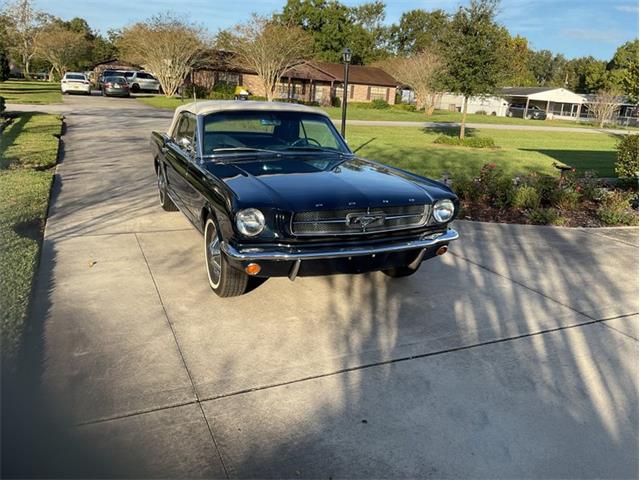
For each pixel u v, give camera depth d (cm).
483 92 2014
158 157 677
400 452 267
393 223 404
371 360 354
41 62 6731
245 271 371
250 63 4044
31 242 534
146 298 427
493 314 437
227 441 267
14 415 276
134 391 303
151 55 3859
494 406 310
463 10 2005
